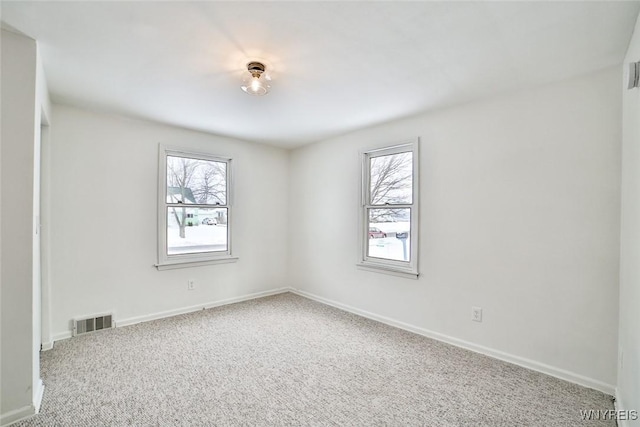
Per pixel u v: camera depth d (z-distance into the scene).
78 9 1.54
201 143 3.89
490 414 1.87
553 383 2.21
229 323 3.41
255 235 4.46
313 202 4.42
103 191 3.16
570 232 2.24
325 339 2.99
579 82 2.22
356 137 3.82
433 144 3.04
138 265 3.40
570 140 2.25
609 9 1.52
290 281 4.85
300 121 3.42
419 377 2.29
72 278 2.98
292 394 2.07
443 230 2.96
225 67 2.17
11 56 1.76
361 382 2.22
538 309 2.38
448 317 2.92
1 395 1.73
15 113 1.78
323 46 1.88
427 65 2.12
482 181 2.70
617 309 2.05
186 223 3.82
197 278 3.88
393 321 3.38
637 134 1.55
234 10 1.54
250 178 4.40
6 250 1.75
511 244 2.52
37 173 1.96
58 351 2.66
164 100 2.80
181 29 1.71
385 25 1.67
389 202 3.52
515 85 2.42
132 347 2.76
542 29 1.69
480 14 1.57
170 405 1.93
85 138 3.05
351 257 3.87
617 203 2.06
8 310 1.76
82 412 1.85
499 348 2.59
